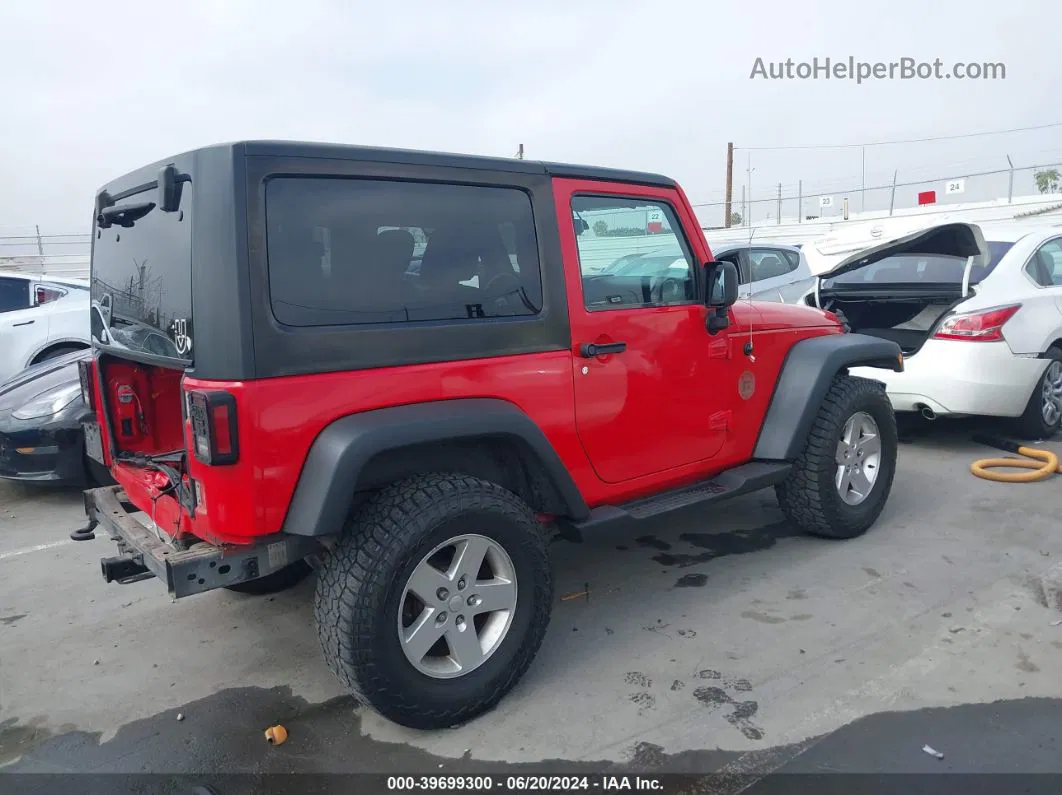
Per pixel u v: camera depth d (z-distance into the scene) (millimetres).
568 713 2906
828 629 3445
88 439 3709
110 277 3320
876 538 4457
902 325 6273
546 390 3135
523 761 2650
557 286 3182
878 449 4508
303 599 4016
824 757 2600
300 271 2566
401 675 2660
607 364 3336
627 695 3008
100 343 3465
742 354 3947
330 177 2648
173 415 3518
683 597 3830
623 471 3484
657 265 3623
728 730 2764
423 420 2684
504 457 3189
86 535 3631
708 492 3809
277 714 3000
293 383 2514
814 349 4180
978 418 7125
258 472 2473
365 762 2684
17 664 3434
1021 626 3395
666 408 3602
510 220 3100
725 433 3930
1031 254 6043
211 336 2445
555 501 3230
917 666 3111
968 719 2764
